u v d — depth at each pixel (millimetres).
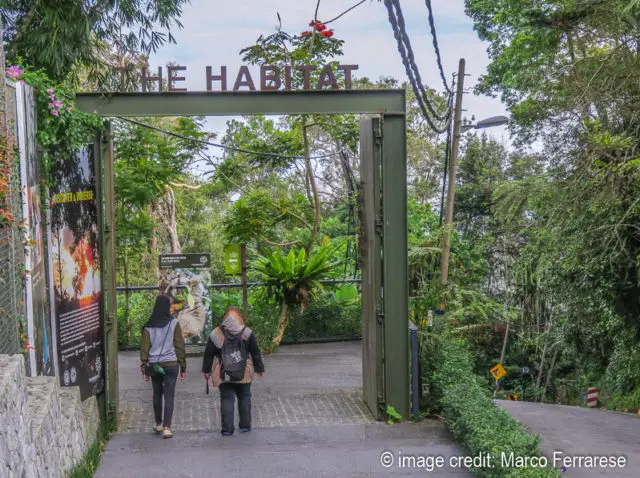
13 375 4422
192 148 16547
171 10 13289
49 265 8039
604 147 11586
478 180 32031
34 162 7699
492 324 26797
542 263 15141
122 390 12102
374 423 9609
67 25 12383
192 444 8539
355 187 12914
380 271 9758
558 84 13133
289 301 16297
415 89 9094
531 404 14523
